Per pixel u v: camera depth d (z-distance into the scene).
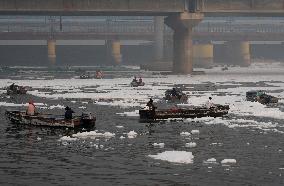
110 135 63.03
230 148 54.91
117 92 125.00
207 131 66.31
